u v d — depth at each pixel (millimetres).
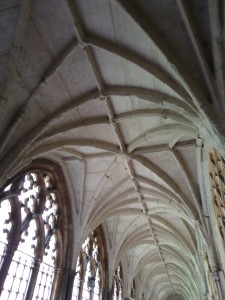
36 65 8984
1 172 9406
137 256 25969
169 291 41000
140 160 13648
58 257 14961
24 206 12641
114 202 16875
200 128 8406
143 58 8680
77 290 16781
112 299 20453
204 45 7531
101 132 12516
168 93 9250
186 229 18891
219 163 11047
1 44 8266
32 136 10117
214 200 12703
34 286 12727
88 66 9539
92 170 14883
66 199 15695
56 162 14773
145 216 19328
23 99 9438
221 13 6559
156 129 11688
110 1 7473
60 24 8258
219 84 7273
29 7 7613
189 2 7148
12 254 11523
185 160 13172
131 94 9992
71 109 10531
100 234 20734
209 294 17125
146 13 7680
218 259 12656
